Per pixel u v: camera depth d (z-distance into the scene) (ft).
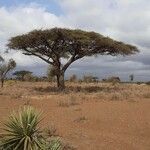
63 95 112.06
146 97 97.76
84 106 79.20
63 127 56.54
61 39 135.03
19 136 31.96
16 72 238.07
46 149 32.48
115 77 230.07
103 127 58.03
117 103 83.87
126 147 46.96
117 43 143.23
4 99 93.30
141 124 59.62
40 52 140.46
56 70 140.56
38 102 90.07
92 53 142.41
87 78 228.22
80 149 44.60
